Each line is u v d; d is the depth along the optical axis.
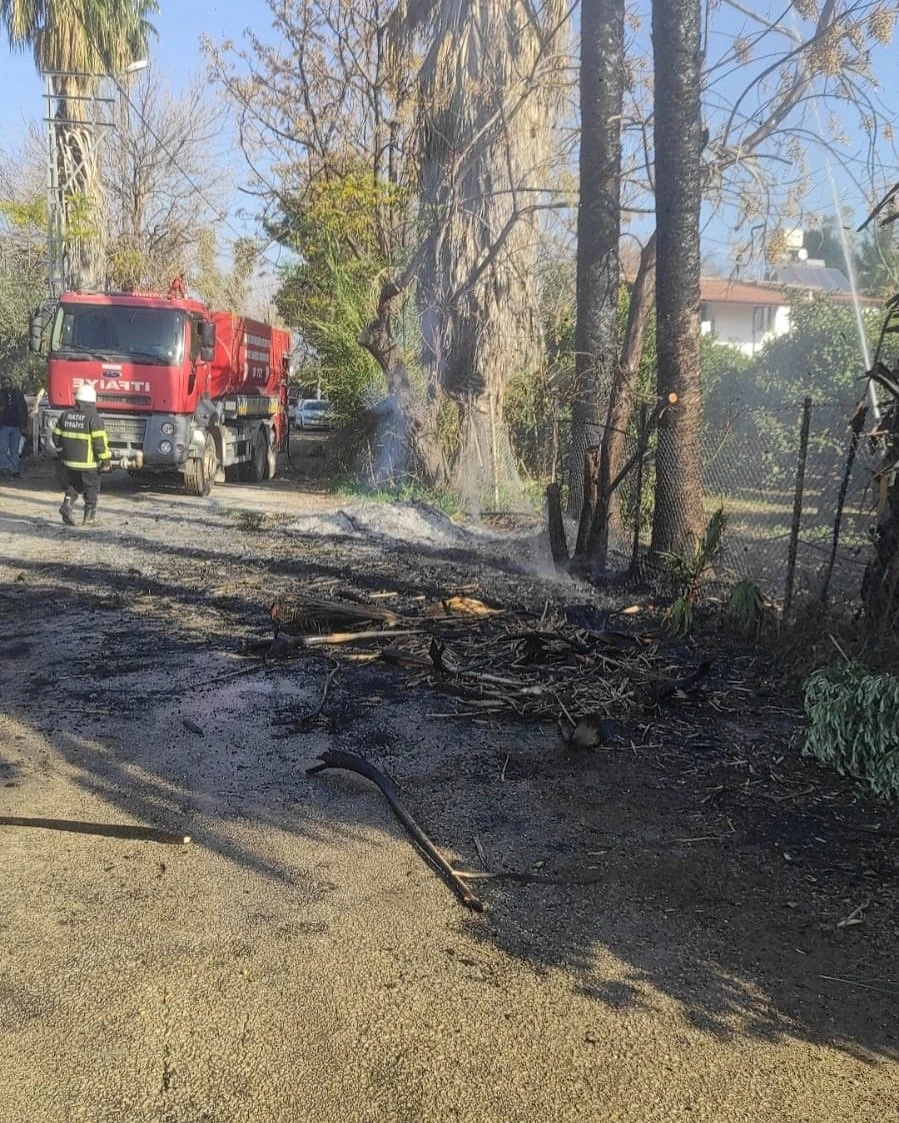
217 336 17.38
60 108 23.72
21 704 5.59
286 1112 2.51
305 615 7.05
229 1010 2.89
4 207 25.20
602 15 10.22
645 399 10.18
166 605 8.19
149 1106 2.51
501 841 4.04
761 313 31.92
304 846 3.96
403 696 5.84
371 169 16.95
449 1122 2.48
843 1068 2.72
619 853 3.96
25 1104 2.51
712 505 12.69
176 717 5.42
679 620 7.23
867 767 4.60
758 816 4.32
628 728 5.37
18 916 3.37
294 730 5.25
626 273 14.76
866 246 16.36
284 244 18.89
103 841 3.96
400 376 16.17
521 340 15.38
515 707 5.59
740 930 3.40
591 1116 2.52
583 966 3.17
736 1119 2.52
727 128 11.32
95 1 22.89
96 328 15.23
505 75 14.10
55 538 11.60
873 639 5.79
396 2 15.49
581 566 9.53
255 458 20.28
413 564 10.38
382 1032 2.81
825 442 12.12
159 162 33.66
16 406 17.80
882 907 3.57
